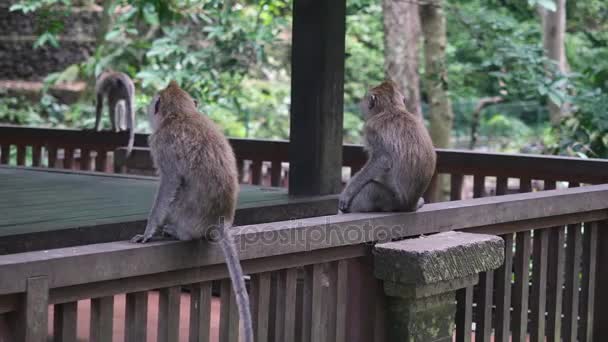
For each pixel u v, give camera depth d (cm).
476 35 1142
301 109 541
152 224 330
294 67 541
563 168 588
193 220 333
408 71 1130
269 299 389
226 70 1069
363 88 1895
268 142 675
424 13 1221
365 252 412
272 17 1079
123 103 878
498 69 1044
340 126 551
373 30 1895
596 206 509
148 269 320
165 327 338
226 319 362
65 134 789
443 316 419
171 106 351
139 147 770
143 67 1227
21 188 571
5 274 275
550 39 1359
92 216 439
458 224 444
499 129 2156
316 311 395
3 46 1639
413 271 384
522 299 476
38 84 1617
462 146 2147
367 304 415
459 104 2197
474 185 625
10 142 811
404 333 406
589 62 1611
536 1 1005
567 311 515
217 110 1372
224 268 355
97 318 314
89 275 299
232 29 1052
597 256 539
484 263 414
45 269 286
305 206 520
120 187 581
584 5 1573
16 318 286
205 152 337
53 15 1177
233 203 344
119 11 1376
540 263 489
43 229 389
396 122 440
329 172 546
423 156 430
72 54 1647
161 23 1033
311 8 529
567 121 980
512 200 460
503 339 470
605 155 891
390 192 439
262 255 357
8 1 1647
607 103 895
